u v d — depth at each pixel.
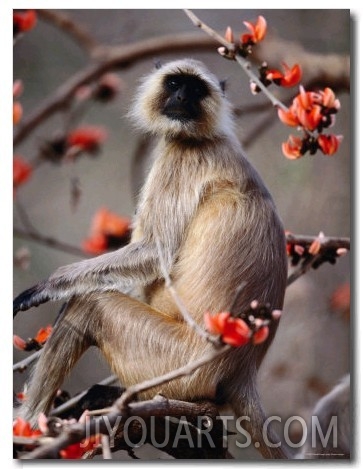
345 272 11.04
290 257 8.89
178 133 8.54
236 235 7.89
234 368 7.73
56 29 12.67
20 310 8.02
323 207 11.06
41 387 7.77
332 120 7.31
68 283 7.96
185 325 7.80
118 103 12.93
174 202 8.25
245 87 12.19
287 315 11.04
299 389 10.62
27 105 12.38
